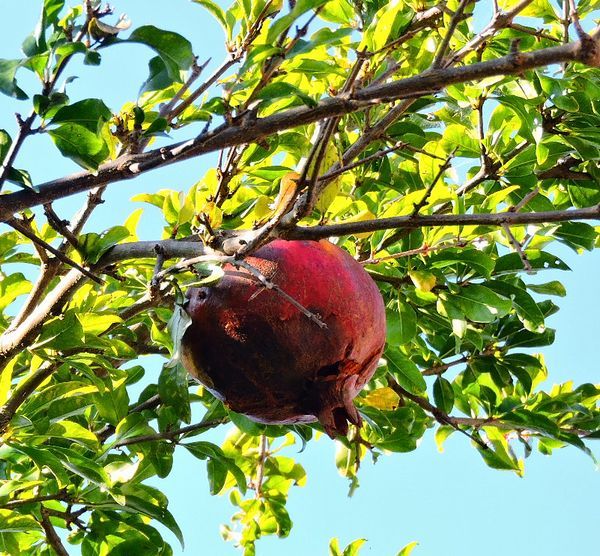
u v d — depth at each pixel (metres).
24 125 2.66
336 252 2.72
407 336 4.27
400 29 3.96
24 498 3.83
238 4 3.50
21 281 3.98
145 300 3.40
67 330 3.25
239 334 2.64
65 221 3.13
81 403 3.64
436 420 4.82
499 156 4.55
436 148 4.58
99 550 3.97
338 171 2.65
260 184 4.43
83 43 2.60
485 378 5.04
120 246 3.15
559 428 4.75
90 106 2.71
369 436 4.71
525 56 2.34
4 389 3.40
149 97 3.77
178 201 4.24
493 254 4.93
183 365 2.89
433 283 4.08
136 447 4.26
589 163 4.84
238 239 2.70
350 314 2.64
